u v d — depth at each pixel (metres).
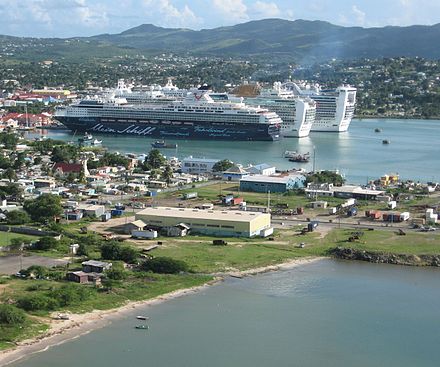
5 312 131.62
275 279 166.50
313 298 153.88
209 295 153.88
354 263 182.25
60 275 158.50
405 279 169.00
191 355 123.44
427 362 123.12
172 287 157.25
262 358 123.12
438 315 145.00
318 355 125.00
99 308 142.62
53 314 137.88
